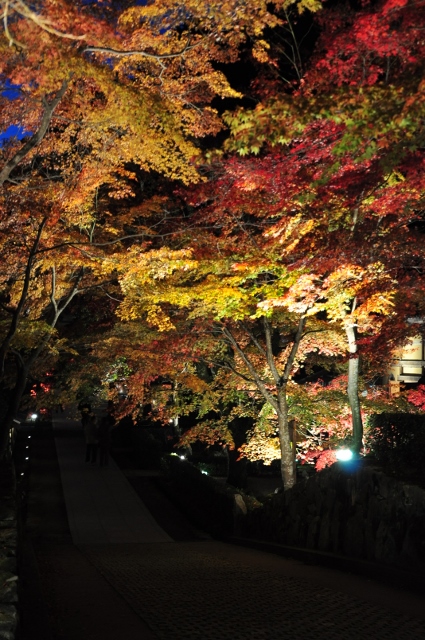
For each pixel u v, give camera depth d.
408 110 7.42
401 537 10.41
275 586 9.73
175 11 10.45
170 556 13.82
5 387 22.09
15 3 7.13
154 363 19.64
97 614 7.76
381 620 7.50
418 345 27.84
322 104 8.00
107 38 9.45
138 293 15.77
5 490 11.90
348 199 11.25
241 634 6.87
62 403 23.56
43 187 13.84
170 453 27.80
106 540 18.12
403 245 12.34
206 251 15.52
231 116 8.51
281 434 18.59
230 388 21.70
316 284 14.27
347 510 12.38
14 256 14.87
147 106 10.67
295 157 11.77
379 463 12.72
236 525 17.97
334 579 10.41
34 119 11.73
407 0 9.46
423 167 10.26
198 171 15.15
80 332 23.88
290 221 13.27
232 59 11.46
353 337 16.98
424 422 11.91
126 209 17.92
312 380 26.88
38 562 12.48
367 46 10.20
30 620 7.06
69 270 16.55
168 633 6.89
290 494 15.08
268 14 10.01
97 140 13.60
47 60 9.31
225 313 15.56
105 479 26.02
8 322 15.98
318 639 6.67
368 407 19.59
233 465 25.98
